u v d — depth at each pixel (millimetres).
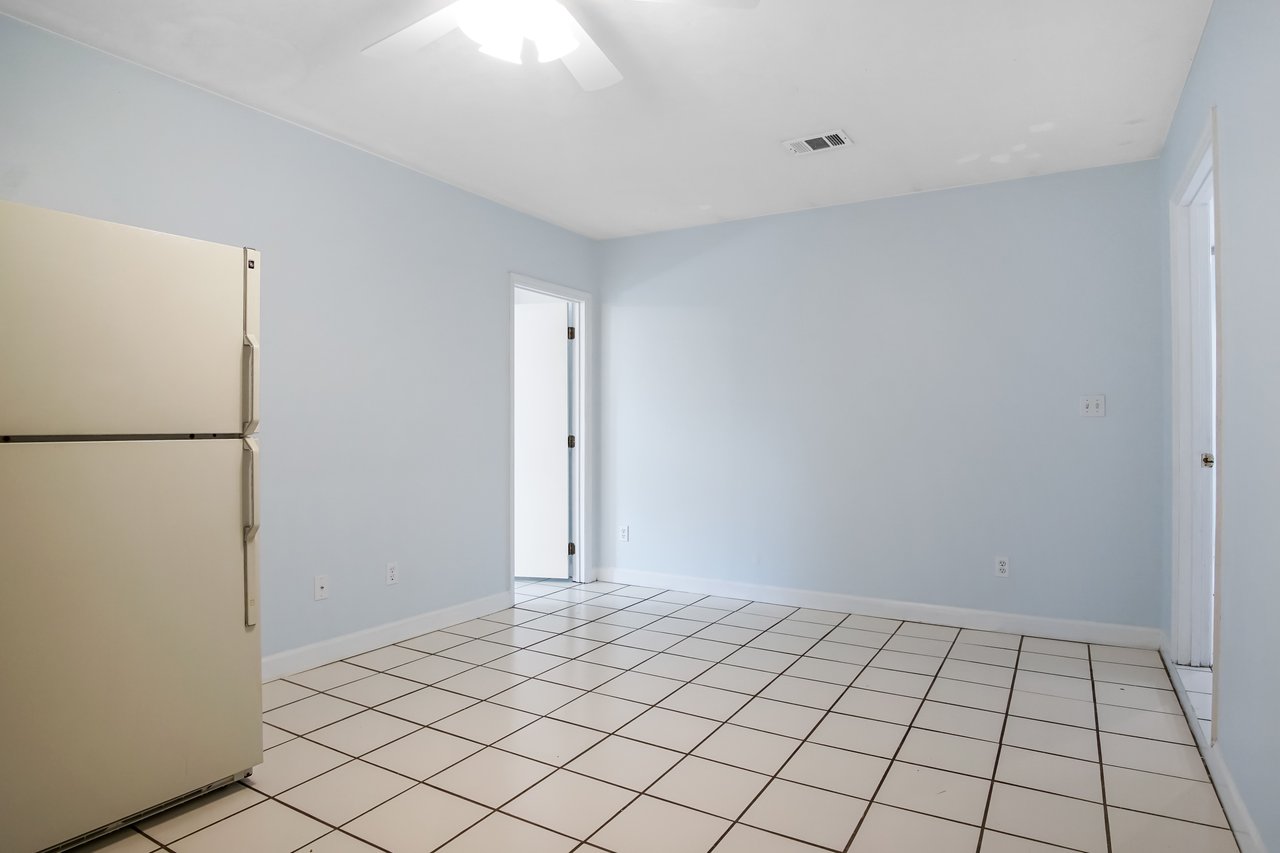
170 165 2830
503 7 2055
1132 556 3699
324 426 3406
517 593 4926
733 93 2969
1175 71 2773
